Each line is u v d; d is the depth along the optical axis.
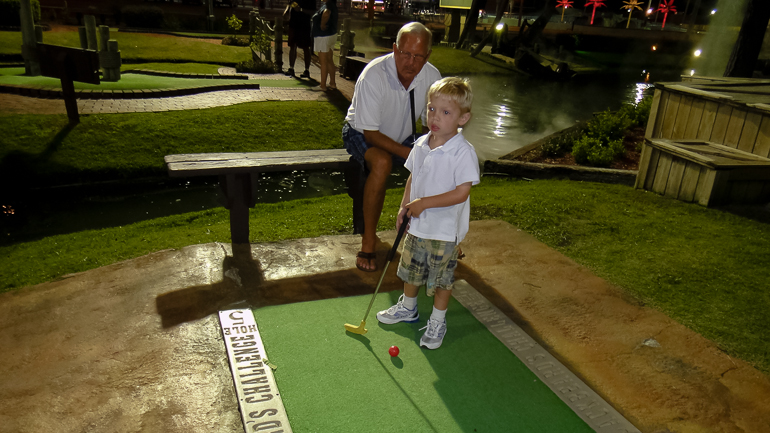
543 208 5.09
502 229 4.52
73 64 6.77
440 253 2.66
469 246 4.15
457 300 3.30
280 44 13.24
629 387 2.61
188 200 5.77
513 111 11.94
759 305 3.42
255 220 4.66
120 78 10.01
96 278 3.37
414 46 3.24
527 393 2.50
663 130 6.01
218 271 3.50
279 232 4.33
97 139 6.70
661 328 3.12
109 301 3.11
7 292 3.20
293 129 7.96
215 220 4.84
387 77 3.48
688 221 4.82
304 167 3.84
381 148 3.54
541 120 11.10
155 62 13.50
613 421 2.35
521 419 2.34
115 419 2.23
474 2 23.22
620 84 18.48
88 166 6.14
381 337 2.88
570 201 5.33
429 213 2.64
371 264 3.65
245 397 2.35
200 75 11.13
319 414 2.29
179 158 3.73
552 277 3.69
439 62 19.20
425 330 2.97
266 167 3.68
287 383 2.47
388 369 2.62
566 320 3.17
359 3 35.47
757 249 4.24
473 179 2.54
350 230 4.49
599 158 6.96
